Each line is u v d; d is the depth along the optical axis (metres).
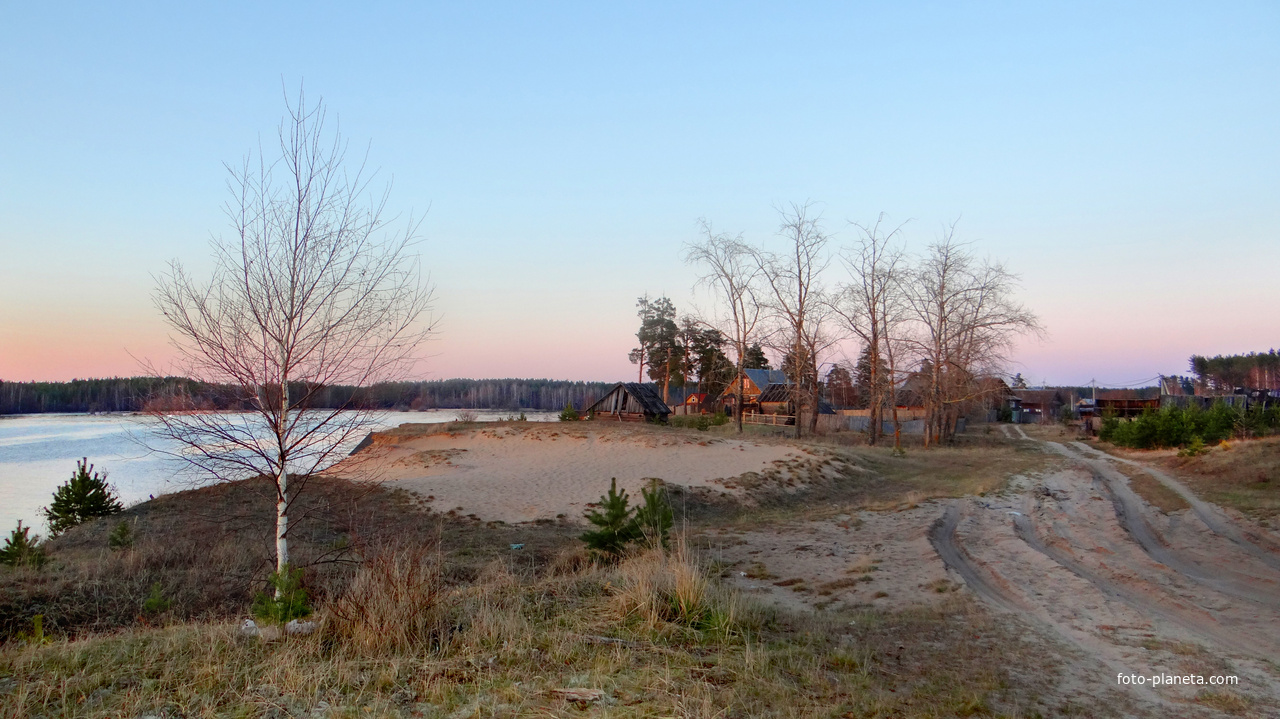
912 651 6.71
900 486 26.39
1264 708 5.25
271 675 4.89
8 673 4.97
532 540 16.17
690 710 4.53
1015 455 35.38
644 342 75.62
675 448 31.89
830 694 5.20
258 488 20.50
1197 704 5.34
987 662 6.35
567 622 6.68
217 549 13.51
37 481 30.20
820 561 12.33
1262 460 22.03
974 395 43.78
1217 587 9.40
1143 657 6.51
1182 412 38.25
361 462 10.28
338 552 12.80
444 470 27.56
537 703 4.60
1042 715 5.08
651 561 9.41
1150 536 13.84
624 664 5.47
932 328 42.78
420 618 6.00
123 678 4.91
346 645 5.66
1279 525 13.78
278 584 6.48
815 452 30.89
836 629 7.47
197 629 6.25
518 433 36.50
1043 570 10.55
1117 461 30.70
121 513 18.66
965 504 18.39
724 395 68.06
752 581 10.90
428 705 4.54
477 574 11.52
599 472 26.22
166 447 10.14
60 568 11.83
